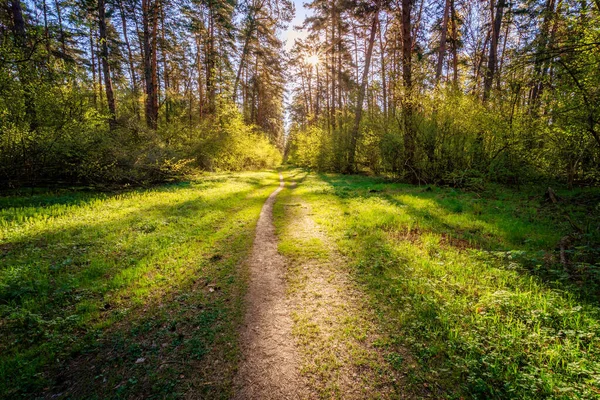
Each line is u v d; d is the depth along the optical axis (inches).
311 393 112.5
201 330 152.3
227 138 1012.5
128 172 579.2
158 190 563.2
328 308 170.6
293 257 248.4
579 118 318.7
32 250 234.7
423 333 139.4
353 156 978.1
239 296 187.2
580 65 286.7
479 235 274.5
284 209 442.6
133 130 680.4
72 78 478.3
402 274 201.9
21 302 165.3
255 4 1269.7
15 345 136.7
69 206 388.5
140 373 123.3
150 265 222.4
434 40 979.3
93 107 551.2
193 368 126.3
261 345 140.8
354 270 216.7
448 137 574.6
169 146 733.3
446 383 112.6
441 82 563.5
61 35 476.4
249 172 1089.4
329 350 135.9
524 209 360.5
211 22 1135.6
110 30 1218.6
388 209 378.6
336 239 286.4
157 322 157.9
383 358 128.8
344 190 581.6
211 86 1087.6
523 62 288.0
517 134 483.2
